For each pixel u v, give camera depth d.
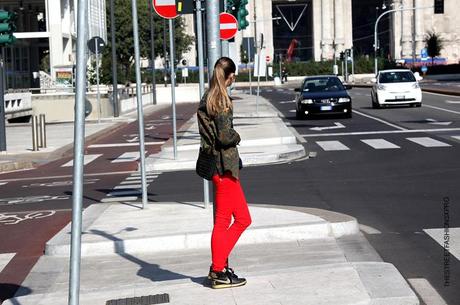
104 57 69.38
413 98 39.50
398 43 135.12
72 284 5.21
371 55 138.25
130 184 17.48
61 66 54.56
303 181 16.19
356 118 34.44
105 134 34.91
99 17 77.00
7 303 7.59
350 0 139.00
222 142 7.21
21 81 64.19
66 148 27.84
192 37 104.44
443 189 14.10
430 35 121.31
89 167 22.14
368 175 16.56
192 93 69.31
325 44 139.00
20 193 17.47
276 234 10.27
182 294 7.30
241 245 10.17
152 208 12.82
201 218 11.58
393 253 9.38
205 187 12.55
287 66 121.06
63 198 16.06
